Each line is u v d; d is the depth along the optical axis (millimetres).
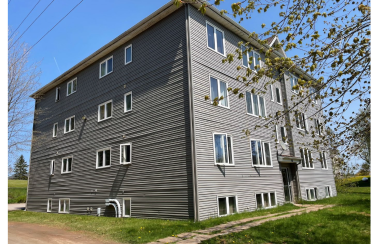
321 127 7770
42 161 22375
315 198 20812
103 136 16344
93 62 18531
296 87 6160
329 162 25000
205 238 7828
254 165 14664
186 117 11664
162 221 11023
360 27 5520
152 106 13391
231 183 12695
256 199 14188
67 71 20250
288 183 18375
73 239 8938
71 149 19172
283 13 6234
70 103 20297
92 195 16219
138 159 13539
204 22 13422
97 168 16250
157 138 12758
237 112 14344
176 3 5801
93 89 18078
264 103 17062
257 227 8836
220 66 13758
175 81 12469
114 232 9359
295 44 5887
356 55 5781
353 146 7559
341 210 11820
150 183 12609
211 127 12320
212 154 11984
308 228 8477
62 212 18688
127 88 15234
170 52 12984
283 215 11672
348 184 27781
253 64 16609
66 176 19094
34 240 9180
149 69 13984
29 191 23344
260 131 16031
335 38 6004
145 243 7695
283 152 18000
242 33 15430
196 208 10578
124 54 15922
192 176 10914
